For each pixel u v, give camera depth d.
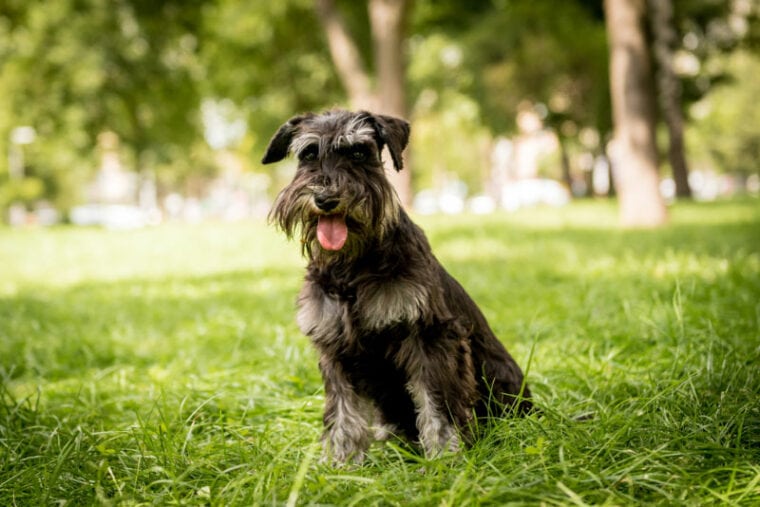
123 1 24.69
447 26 27.19
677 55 28.92
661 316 5.10
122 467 3.10
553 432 3.08
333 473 2.96
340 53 19.25
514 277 8.44
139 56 25.05
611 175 32.91
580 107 30.19
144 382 5.00
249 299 8.08
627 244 10.96
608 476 2.58
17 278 11.31
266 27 26.02
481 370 3.62
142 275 11.30
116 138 28.31
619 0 13.99
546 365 4.61
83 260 13.88
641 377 4.01
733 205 20.72
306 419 4.02
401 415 3.66
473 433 3.33
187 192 64.62
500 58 28.64
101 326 6.98
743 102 53.12
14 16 25.27
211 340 6.18
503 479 2.56
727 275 6.68
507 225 15.83
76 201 50.09
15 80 25.59
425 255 3.40
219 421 3.65
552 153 62.31
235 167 69.19
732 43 28.55
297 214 3.42
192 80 27.86
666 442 2.85
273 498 2.47
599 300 6.30
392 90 17.88
